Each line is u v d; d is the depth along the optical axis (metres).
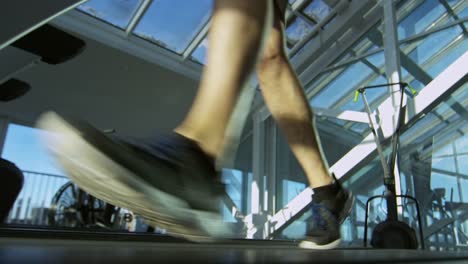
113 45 4.74
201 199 0.57
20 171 1.32
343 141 4.47
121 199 0.59
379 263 0.45
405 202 3.48
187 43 5.18
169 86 5.37
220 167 0.61
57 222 4.19
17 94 2.19
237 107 0.61
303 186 4.88
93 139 0.49
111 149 0.50
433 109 3.62
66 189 4.34
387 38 4.29
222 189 0.61
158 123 5.91
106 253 0.31
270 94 1.07
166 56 5.18
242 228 5.28
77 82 5.00
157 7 4.71
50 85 4.93
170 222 0.60
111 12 4.69
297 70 5.68
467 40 3.73
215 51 0.60
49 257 0.25
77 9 4.58
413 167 3.59
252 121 5.98
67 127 0.49
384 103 3.97
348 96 4.86
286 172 5.23
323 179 1.11
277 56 1.04
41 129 0.50
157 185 0.53
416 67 4.06
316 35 5.54
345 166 4.11
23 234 1.08
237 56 0.60
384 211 3.72
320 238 1.09
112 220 4.34
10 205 1.29
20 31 1.10
